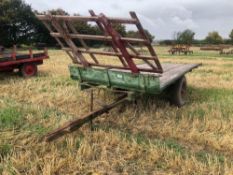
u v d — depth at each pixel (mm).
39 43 47969
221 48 35562
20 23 48062
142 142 5406
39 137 5492
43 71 13891
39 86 10055
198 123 6410
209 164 4613
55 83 10648
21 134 5590
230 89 10367
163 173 4457
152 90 6270
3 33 46344
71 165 4566
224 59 25297
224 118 6863
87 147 5066
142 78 6289
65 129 5219
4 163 4602
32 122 6402
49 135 4969
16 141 5375
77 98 8430
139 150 5133
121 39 5777
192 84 11156
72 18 5871
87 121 5703
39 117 6684
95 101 7379
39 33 50000
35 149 5047
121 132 5977
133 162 4797
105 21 5512
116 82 6711
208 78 12789
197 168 4512
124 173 4449
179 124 6363
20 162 4574
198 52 39156
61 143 5328
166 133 5969
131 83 6484
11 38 47875
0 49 14695
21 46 47031
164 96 8430
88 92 8820
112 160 4836
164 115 7066
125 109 7277
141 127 6316
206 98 8867
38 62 12523
